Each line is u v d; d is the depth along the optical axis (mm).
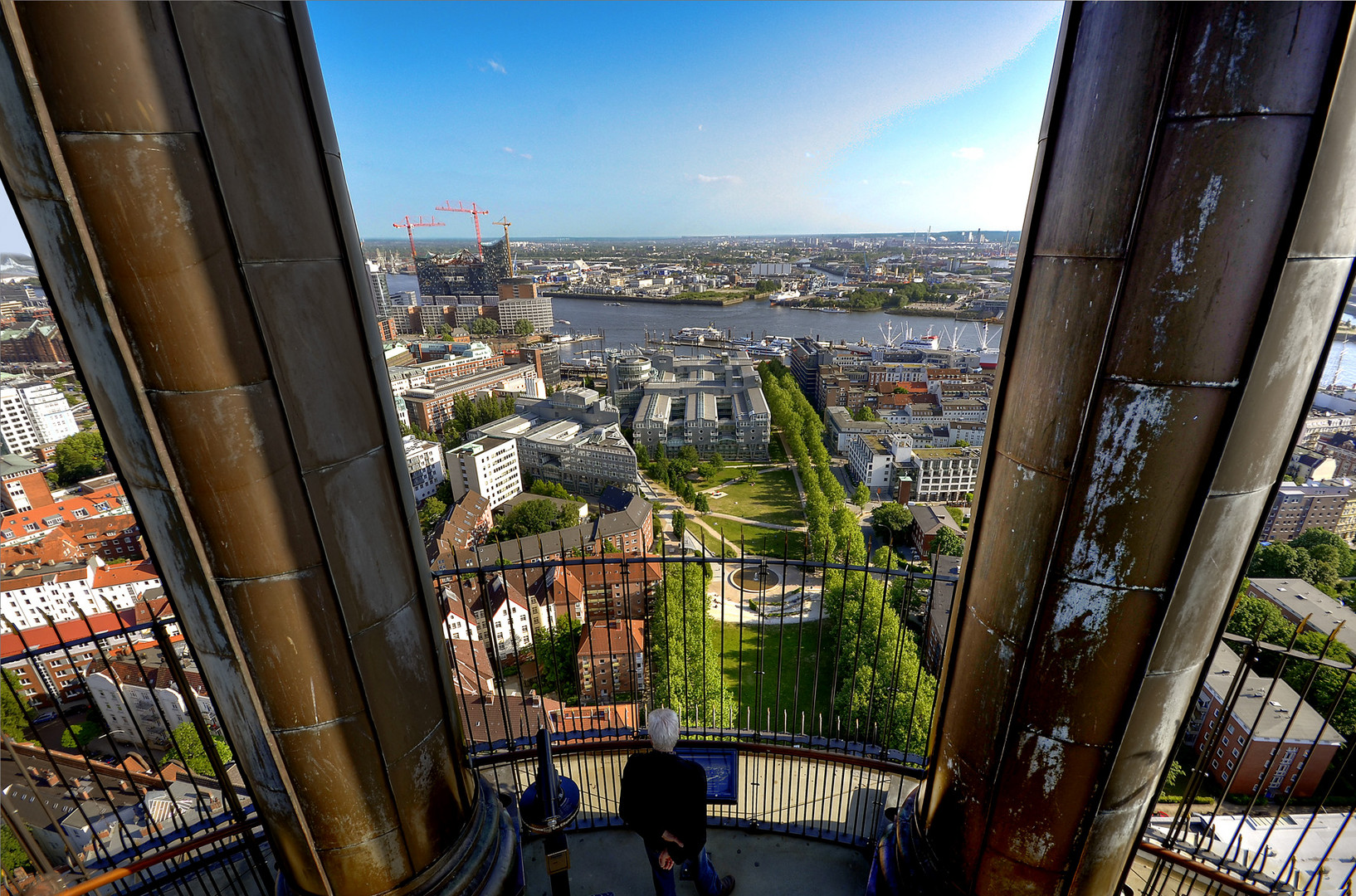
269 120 3994
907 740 8492
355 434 4797
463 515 65250
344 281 4609
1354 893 8727
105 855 6652
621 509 65312
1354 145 3477
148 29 3492
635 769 5551
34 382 119250
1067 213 4078
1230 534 4352
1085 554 4434
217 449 4207
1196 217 3584
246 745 5312
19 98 3521
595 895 7086
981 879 5699
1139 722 4852
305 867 5719
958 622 5566
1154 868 7086
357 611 4988
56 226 3809
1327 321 3949
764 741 8867
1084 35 3850
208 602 4691
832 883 7285
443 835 6051
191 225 3803
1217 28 3330
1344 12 3164
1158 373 3906
